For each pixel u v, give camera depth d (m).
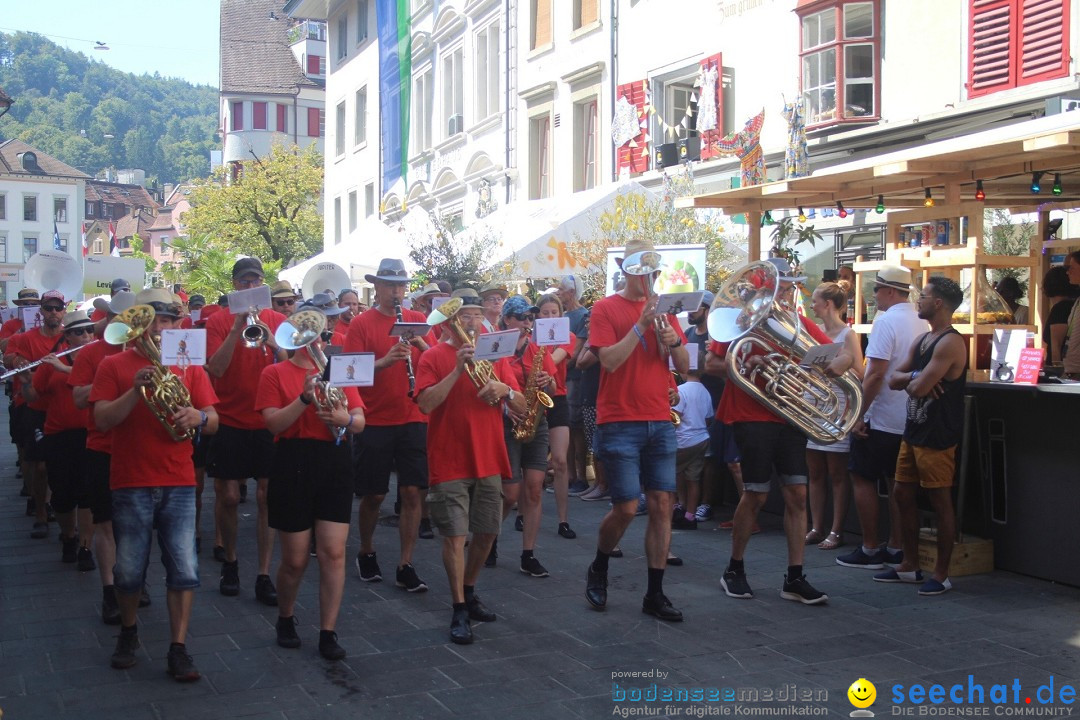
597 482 10.38
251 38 59.16
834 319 7.57
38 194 83.00
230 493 6.91
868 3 13.99
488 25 23.72
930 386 6.55
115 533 5.32
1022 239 11.81
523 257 12.01
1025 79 12.07
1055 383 6.90
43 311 8.94
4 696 5.08
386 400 7.07
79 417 7.65
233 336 6.79
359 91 33.41
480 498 6.06
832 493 8.47
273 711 4.88
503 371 6.33
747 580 7.13
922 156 7.54
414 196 28.70
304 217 39.34
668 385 6.32
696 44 16.80
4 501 10.87
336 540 5.57
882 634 5.91
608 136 19.09
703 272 8.89
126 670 5.45
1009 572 7.13
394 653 5.70
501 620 6.29
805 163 13.27
